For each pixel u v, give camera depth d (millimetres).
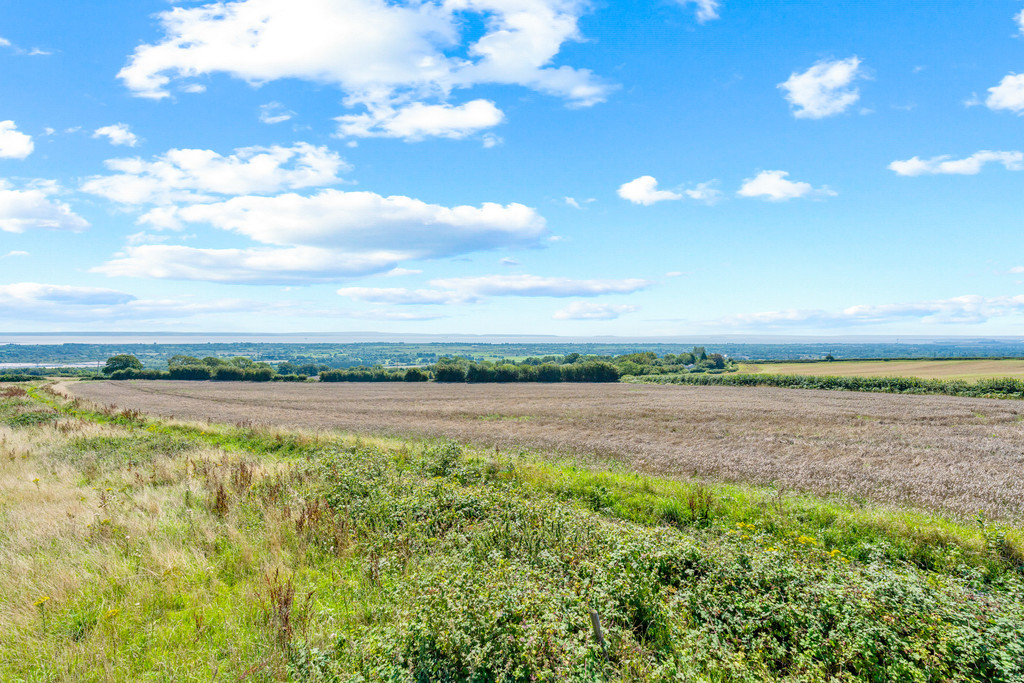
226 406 49469
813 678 5195
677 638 6023
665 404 46969
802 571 7141
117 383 96688
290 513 10172
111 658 5805
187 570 7969
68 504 11109
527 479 14195
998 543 9094
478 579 6637
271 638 6160
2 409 33031
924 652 5246
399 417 37688
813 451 21328
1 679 5441
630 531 9117
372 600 7246
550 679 4980
